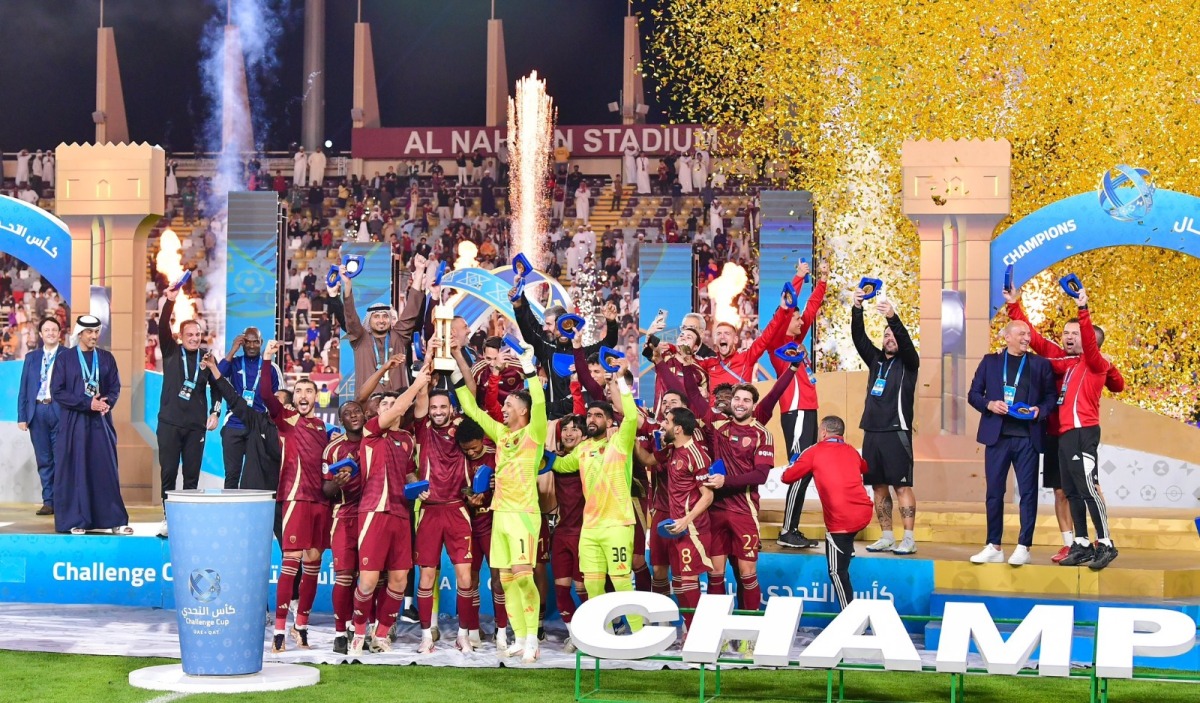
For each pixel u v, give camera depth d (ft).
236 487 34.30
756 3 72.95
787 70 70.95
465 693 23.73
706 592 31.48
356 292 62.13
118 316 45.34
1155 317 60.85
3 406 46.24
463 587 28.66
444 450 28.71
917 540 35.45
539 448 27.68
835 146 69.36
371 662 27.04
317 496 28.60
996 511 30.96
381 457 28.09
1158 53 65.57
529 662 27.25
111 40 105.81
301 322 88.94
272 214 54.85
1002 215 42.04
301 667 25.50
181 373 35.09
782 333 34.71
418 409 28.81
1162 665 27.22
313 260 92.63
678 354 31.40
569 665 27.04
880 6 68.54
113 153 45.37
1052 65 66.90
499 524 27.58
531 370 27.58
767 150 73.56
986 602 29.81
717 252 87.45
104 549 34.42
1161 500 42.50
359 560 27.94
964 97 67.46
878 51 68.74
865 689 24.98
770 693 24.50
